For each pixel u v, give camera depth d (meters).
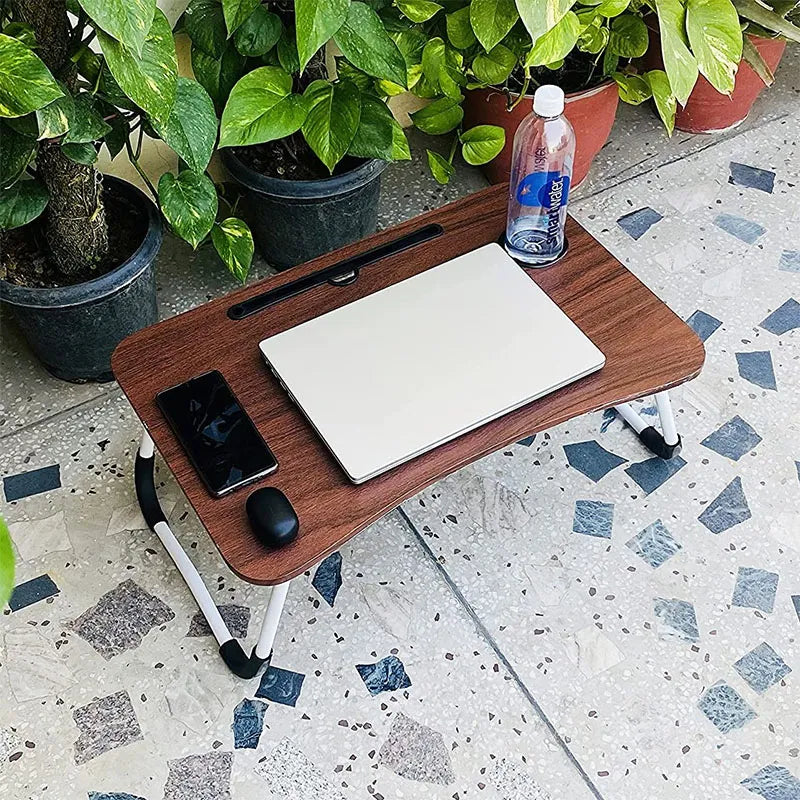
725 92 1.58
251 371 1.29
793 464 1.59
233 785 1.28
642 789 1.28
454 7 1.65
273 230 1.75
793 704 1.35
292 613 1.43
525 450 1.60
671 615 1.43
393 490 1.17
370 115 1.54
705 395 1.67
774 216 1.95
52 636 1.40
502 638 1.41
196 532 1.51
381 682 1.36
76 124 1.30
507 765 1.29
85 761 1.29
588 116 1.80
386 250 1.40
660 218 1.94
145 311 1.62
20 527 1.51
